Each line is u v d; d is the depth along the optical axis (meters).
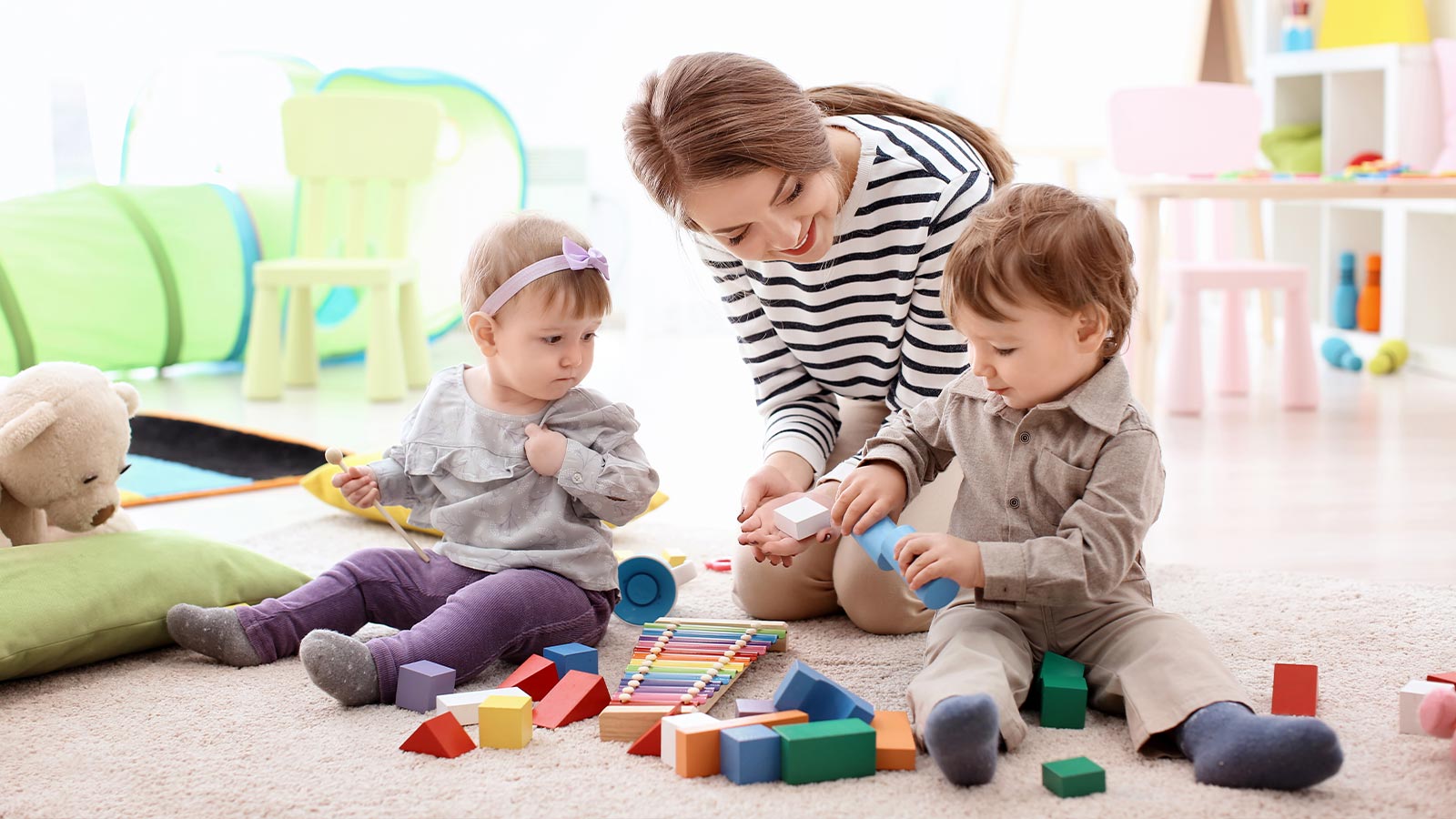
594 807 0.89
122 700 1.13
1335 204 3.65
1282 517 1.86
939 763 0.91
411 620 1.27
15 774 0.96
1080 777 0.90
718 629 1.25
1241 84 3.24
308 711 1.09
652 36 3.93
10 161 3.47
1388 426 2.54
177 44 3.70
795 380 1.44
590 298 1.23
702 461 2.31
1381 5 3.55
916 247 1.25
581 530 1.27
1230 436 2.48
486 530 1.27
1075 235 1.03
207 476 2.14
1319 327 3.76
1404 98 3.36
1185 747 0.95
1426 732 0.99
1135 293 1.10
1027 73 3.48
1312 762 0.87
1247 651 1.23
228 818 0.88
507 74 3.99
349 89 3.52
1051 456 1.09
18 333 3.01
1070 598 1.03
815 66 3.95
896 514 1.18
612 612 1.37
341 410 2.87
